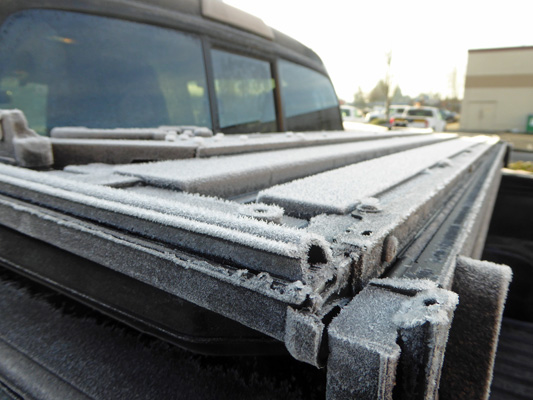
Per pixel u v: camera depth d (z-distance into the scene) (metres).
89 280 0.77
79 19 1.72
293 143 1.91
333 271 0.51
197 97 2.19
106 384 0.65
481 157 2.53
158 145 1.35
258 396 0.62
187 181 0.89
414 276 0.64
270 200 0.85
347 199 0.83
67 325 0.80
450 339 0.73
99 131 1.56
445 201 1.19
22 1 1.53
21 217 0.79
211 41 2.30
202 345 0.65
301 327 0.44
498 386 1.76
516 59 28.45
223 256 0.54
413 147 2.43
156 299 0.69
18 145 1.12
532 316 2.66
